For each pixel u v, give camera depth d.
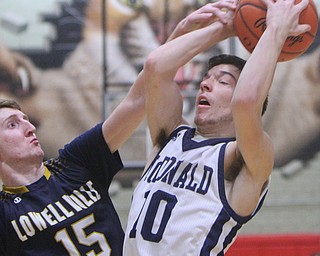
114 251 4.34
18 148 4.44
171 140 3.93
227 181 3.52
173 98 3.99
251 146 3.39
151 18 13.80
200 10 4.13
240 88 3.40
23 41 13.72
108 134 4.43
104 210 4.43
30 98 13.59
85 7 13.83
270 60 3.47
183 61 3.93
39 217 4.29
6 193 4.45
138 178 13.40
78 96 13.66
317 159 13.42
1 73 13.59
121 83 13.72
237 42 13.33
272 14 3.61
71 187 4.43
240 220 3.47
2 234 4.31
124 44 13.79
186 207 3.50
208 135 3.84
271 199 13.29
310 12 3.77
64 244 4.25
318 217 13.22
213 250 3.42
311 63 13.52
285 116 13.51
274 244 8.47
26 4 13.83
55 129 13.55
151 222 3.58
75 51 13.75
